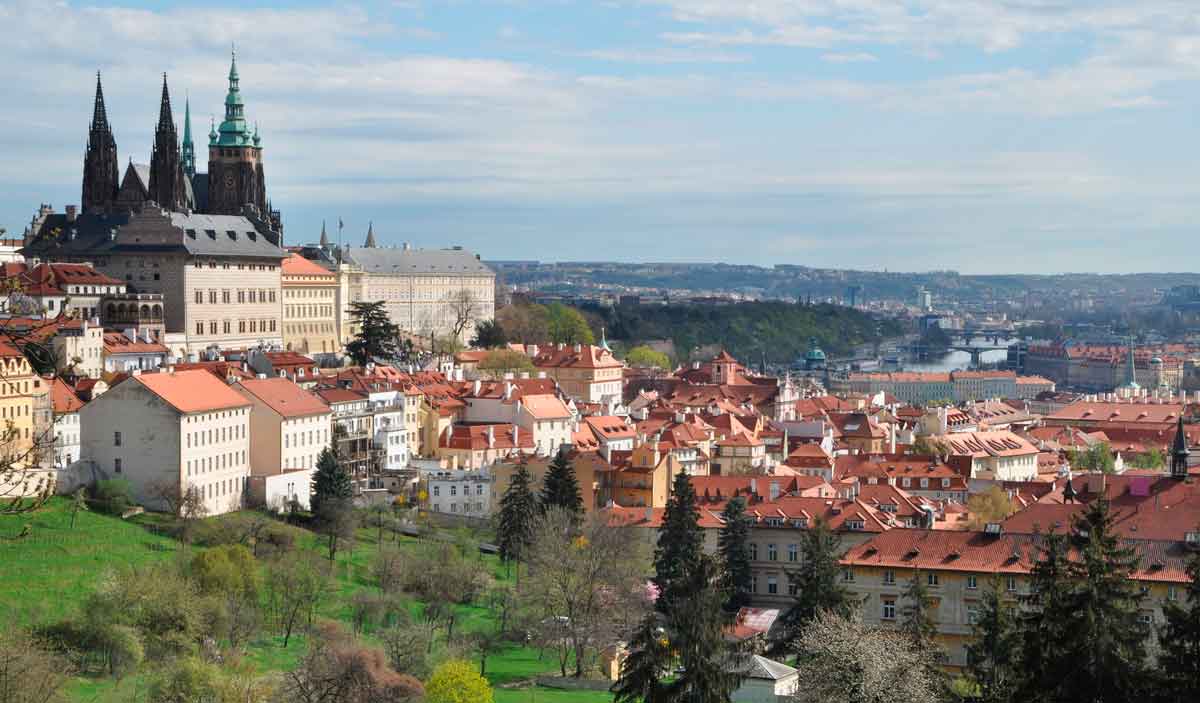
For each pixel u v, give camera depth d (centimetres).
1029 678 17288
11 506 9419
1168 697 16775
